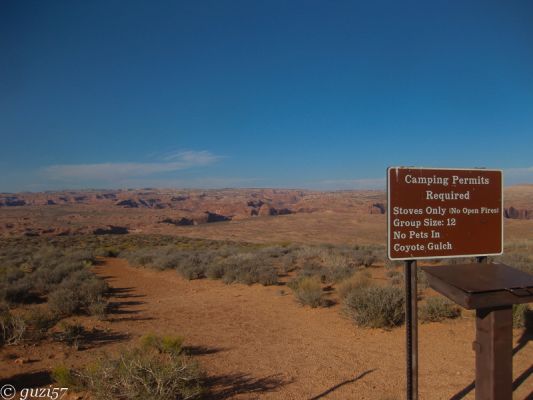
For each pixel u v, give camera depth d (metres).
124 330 9.73
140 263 26.53
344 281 13.53
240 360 7.45
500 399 3.98
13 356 7.48
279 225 105.81
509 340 4.03
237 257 23.98
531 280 4.11
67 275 17.62
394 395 5.74
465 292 3.84
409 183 4.77
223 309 12.39
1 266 22.20
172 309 12.59
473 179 4.98
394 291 9.94
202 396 5.75
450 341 8.05
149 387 5.14
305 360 7.39
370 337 8.73
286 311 11.72
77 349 8.05
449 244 4.87
